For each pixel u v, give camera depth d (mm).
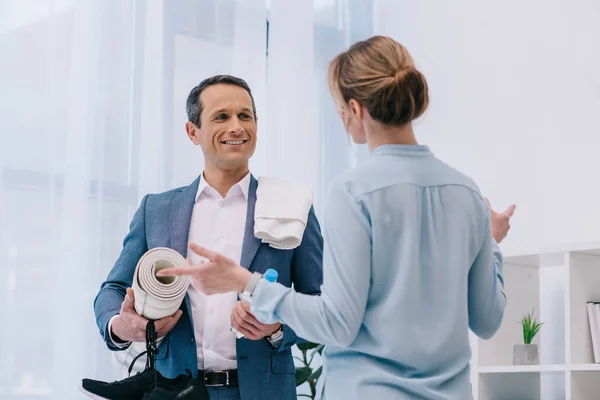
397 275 1395
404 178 1425
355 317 1358
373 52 1453
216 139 2006
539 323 2932
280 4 3592
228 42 3400
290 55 3584
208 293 1460
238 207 2031
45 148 2852
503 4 3439
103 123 2992
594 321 2586
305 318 1372
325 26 3797
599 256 2682
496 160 3393
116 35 3062
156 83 3137
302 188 2035
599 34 3088
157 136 3111
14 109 2812
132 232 2061
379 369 1391
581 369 2484
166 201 2064
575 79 3148
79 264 2855
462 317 1426
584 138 3096
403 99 1431
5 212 2750
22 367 2723
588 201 3059
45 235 2816
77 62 2951
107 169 2982
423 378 1394
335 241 1384
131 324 1832
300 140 3559
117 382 1777
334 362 1449
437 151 3631
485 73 3480
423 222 1431
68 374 2789
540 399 2967
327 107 3738
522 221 3270
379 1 3938
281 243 1954
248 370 1874
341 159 3732
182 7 3279
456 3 3627
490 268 1499
